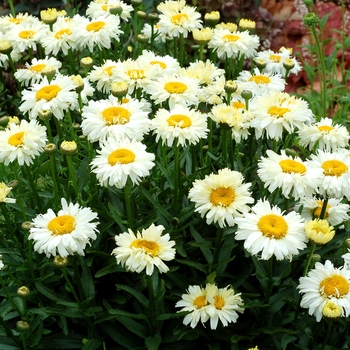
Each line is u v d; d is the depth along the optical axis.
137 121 1.46
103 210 1.50
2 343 1.46
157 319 1.41
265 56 1.95
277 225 1.34
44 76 1.68
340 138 1.54
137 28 2.10
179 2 1.94
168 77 1.60
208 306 1.38
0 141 1.49
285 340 1.41
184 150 1.62
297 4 2.66
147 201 1.58
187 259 1.49
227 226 1.47
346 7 2.79
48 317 1.49
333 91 2.19
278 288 1.48
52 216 1.38
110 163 1.38
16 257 1.53
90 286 1.45
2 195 1.42
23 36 1.91
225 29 1.93
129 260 1.33
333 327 1.46
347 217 1.51
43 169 1.68
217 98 1.65
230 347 1.47
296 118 1.49
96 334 1.46
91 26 1.84
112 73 1.69
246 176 1.58
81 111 1.65
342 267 1.42
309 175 1.39
